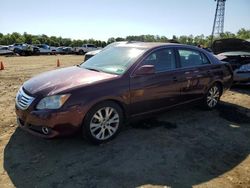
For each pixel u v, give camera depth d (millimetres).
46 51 41594
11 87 8969
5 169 3770
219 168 4004
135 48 5293
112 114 4562
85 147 4422
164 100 5250
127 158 4121
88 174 3684
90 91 4219
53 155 4156
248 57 8742
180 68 5531
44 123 4008
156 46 5258
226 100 7559
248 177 3809
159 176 3695
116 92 4441
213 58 6402
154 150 4406
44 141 4594
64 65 19812
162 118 5879
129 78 4656
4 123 5340
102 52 5773
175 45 5609
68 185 3445
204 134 5148
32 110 4113
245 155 4438
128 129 5195
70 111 4043
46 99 4059
